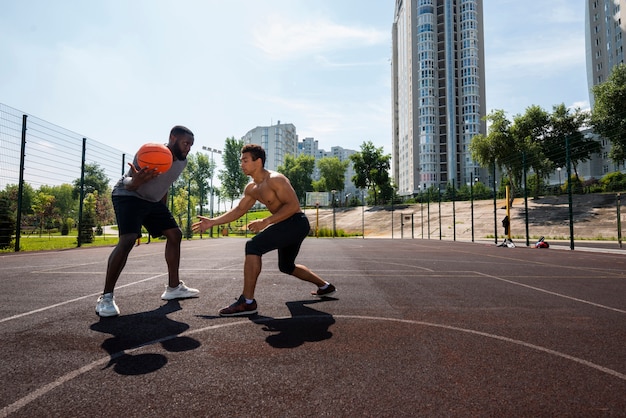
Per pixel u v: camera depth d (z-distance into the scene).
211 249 15.33
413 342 2.66
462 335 2.85
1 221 14.15
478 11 95.69
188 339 2.70
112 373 2.05
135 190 3.64
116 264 3.43
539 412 1.61
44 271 6.88
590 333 2.91
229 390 1.83
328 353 2.41
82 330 2.92
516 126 47.28
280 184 3.84
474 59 93.50
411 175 98.19
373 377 2.01
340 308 3.81
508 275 6.76
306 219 4.03
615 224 27.84
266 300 4.22
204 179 81.56
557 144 44.88
